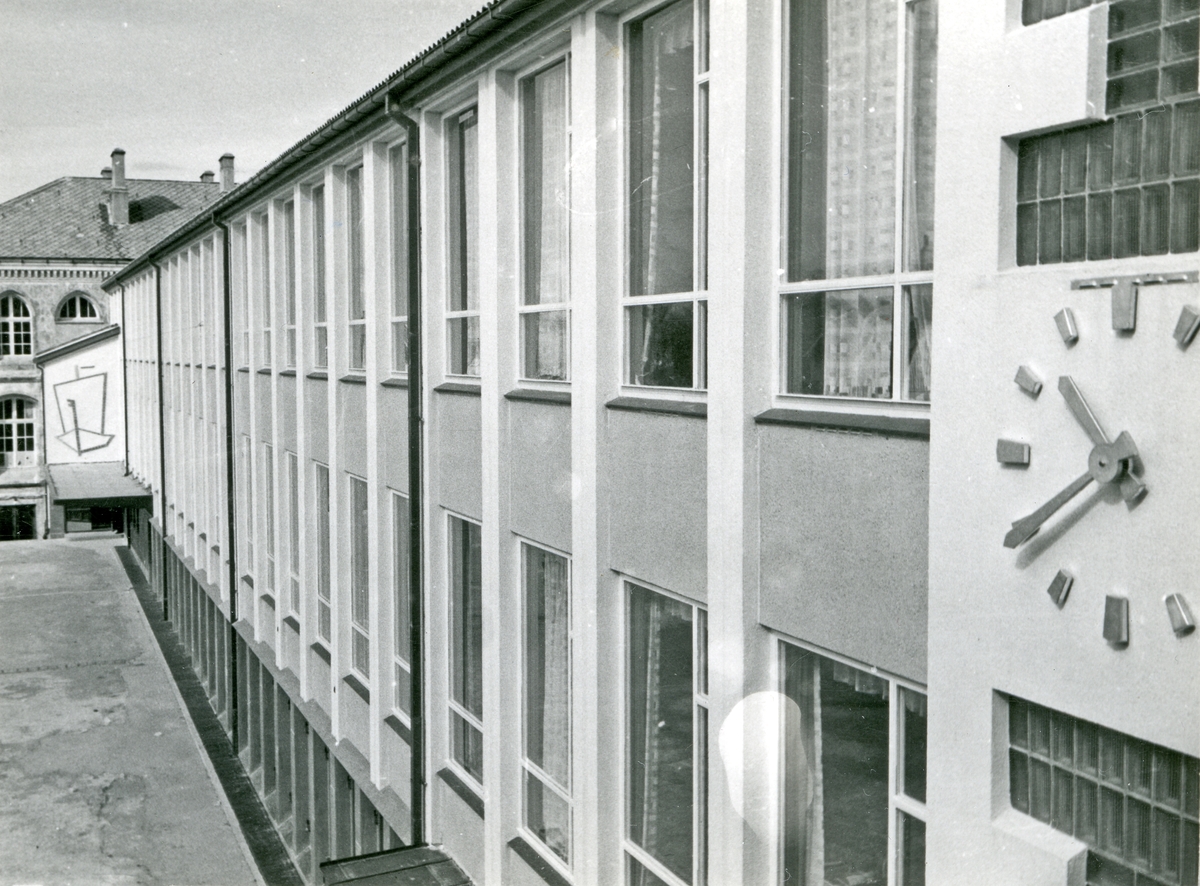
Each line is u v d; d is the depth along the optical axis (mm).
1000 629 3953
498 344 8469
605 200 7020
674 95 6645
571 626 7449
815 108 5543
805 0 5578
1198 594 3314
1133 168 3682
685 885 6574
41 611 26344
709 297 5871
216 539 20938
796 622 5426
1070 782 3893
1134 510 3480
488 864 8711
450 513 9773
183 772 15961
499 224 8453
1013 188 3977
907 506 4742
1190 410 3322
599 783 7129
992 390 3949
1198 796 3498
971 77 4020
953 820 4195
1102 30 3609
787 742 5691
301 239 14188
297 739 15031
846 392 5418
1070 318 3652
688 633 6547
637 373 7016
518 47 7922
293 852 15039
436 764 9938
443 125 9805
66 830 13820
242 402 18359
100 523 40250
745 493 5680
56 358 36469
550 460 7898
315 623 14320
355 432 12469
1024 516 3822
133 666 21812
